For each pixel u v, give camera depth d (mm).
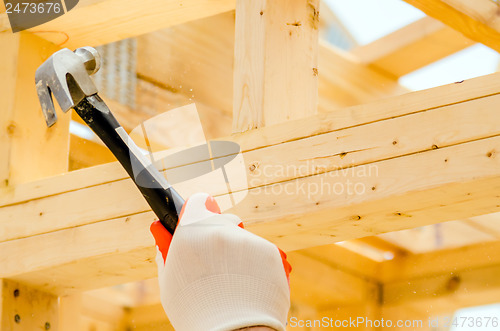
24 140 2467
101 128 1106
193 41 4254
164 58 4172
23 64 2531
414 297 4082
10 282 2283
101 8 2434
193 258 942
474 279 3971
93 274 2242
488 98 1623
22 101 2496
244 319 893
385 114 1739
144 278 2262
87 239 2123
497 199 1664
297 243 1977
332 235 1917
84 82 1140
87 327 4547
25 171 2439
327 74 4348
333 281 3982
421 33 4215
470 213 1747
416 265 4121
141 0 2383
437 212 1750
